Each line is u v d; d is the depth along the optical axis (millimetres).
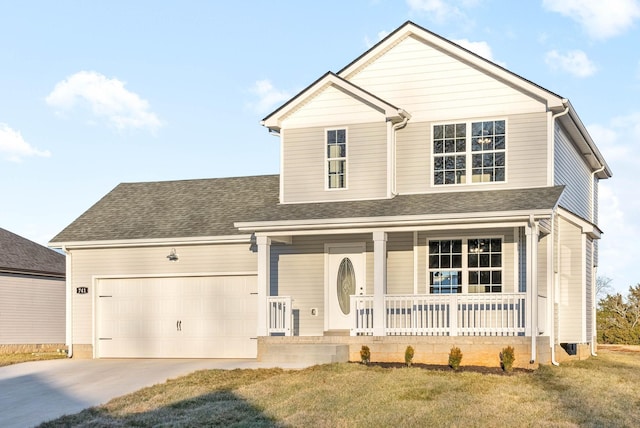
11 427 13422
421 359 18828
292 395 14977
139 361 22016
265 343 20109
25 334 31641
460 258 20672
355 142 21641
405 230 19609
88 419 13648
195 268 23297
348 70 22250
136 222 24688
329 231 20188
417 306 19625
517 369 18016
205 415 13461
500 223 18734
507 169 20672
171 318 23438
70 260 24375
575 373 18062
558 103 20203
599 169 28734
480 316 20266
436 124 21438
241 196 25359
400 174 21609
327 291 21859
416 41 21797
